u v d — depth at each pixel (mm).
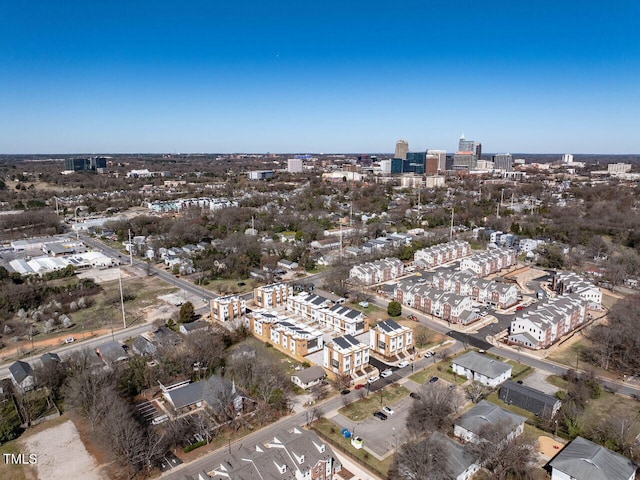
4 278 169125
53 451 80250
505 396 95312
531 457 73188
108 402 84875
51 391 97000
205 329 122750
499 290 152625
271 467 69312
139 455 74750
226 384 94750
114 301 156625
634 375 106438
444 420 85000
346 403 94625
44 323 137875
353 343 109688
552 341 125188
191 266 189750
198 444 80938
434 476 68750
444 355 115750
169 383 100500
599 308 151000
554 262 196500
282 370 107812
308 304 141750
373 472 74875
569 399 92562
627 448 77750
